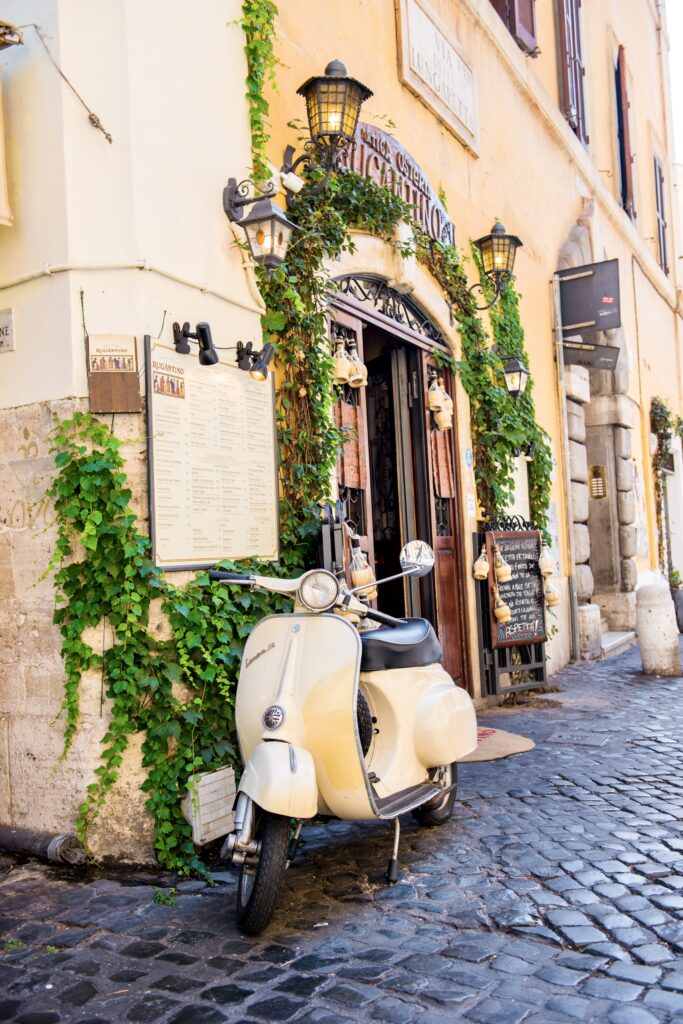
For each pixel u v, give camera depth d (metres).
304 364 5.46
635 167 17.20
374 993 2.85
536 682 8.52
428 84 7.97
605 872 3.84
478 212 9.12
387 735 4.07
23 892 3.76
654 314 18.14
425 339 7.58
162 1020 2.72
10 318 4.34
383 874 3.89
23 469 4.28
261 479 4.97
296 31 5.99
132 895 3.70
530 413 9.52
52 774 4.14
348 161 6.35
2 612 4.33
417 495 7.55
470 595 7.95
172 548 4.30
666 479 18.09
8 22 4.16
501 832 4.42
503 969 2.99
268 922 3.28
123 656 4.01
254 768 3.32
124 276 4.25
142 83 4.36
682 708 7.67
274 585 3.73
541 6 12.05
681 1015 2.67
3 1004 2.85
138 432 4.21
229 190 4.84
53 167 4.24
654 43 20.11
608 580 13.51
